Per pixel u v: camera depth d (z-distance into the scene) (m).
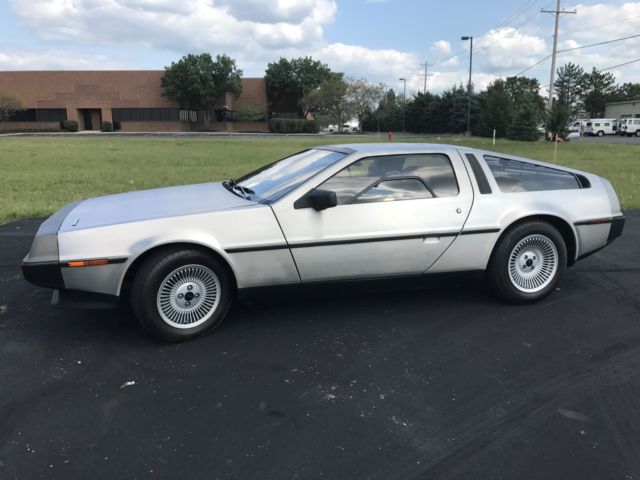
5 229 7.48
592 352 3.63
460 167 4.27
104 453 2.58
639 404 3.00
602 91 97.06
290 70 70.19
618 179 13.64
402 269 4.14
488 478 2.42
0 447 2.62
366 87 72.88
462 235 4.19
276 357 3.57
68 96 56.25
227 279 3.88
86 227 3.61
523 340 3.82
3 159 19.69
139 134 49.22
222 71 59.88
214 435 2.73
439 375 3.33
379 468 2.48
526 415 2.90
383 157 4.13
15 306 4.47
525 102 43.00
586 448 2.62
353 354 3.61
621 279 5.18
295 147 30.44
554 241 4.43
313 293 4.08
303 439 2.69
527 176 4.56
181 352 3.65
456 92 64.06
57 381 3.26
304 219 3.87
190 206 3.92
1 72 55.03
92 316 4.27
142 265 3.63
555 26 37.09
